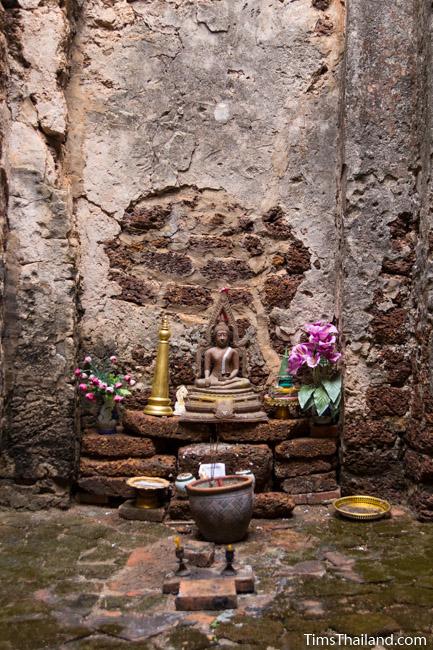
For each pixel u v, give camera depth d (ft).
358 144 13.38
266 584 9.38
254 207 14.69
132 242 14.48
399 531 11.64
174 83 14.57
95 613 8.50
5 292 12.81
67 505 12.92
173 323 14.52
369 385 13.39
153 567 9.96
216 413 12.86
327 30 14.65
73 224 13.71
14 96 12.88
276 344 14.71
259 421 13.06
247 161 14.69
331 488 13.37
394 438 13.38
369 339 13.44
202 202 14.66
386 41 13.38
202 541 10.99
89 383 13.55
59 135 13.12
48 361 12.94
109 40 14.43
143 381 14.44
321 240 14.67
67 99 14.23
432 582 9.44
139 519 12.19
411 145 13.38
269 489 13.26
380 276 13.43
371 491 13.38
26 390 12.90
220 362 13.70
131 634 7.97
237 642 7.80
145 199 14.53
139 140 14.47
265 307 14.69
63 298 13.01
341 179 14.11
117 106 14.42
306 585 9.34
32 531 11.59
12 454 12.88
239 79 14.66
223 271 14.66
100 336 14.37
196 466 12.63
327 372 13.66
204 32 14.62
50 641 7.80
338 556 10.42
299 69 14.64
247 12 14.65
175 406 13.74
